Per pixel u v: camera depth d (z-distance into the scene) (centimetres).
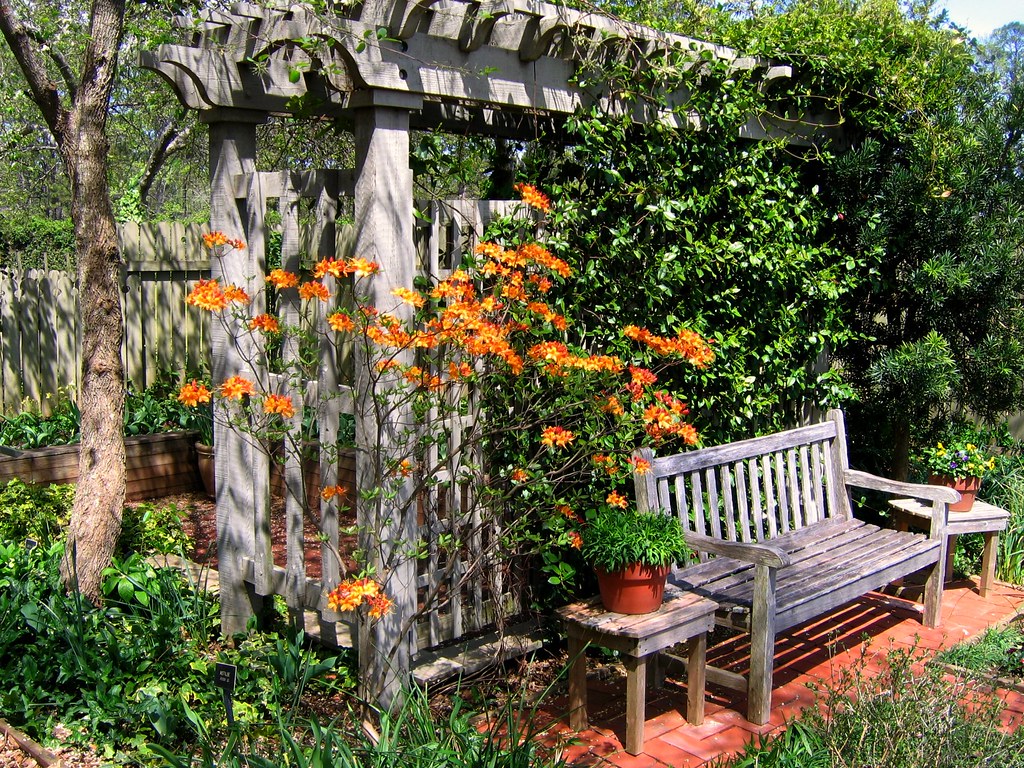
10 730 310
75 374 711
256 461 369
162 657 351
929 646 443
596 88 386
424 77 319
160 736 313
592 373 346
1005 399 564
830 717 320
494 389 362
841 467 500
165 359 746
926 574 538
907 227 547
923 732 289
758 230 460
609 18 371
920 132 532
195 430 695
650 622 331
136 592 389
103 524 396
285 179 348
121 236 712
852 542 459
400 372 329
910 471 602
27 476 604
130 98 1076
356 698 332
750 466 445
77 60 994
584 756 327
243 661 357
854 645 446
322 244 338
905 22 544
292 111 344
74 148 404
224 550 386
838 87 497
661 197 400
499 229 360
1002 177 552
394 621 335
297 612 362
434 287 342
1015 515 566
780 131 486
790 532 468
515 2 329
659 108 405
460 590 365
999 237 545
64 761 297
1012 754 294
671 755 333
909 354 533
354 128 334
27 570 394
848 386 550
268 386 361
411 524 338
